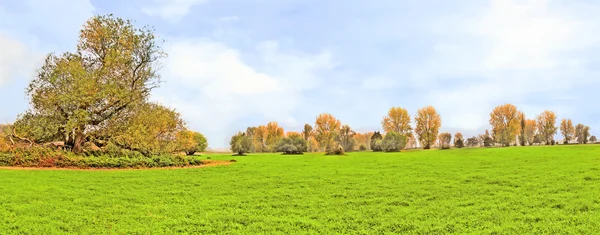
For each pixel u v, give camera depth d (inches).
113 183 812.6
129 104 1407.5
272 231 462.3
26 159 1139.3
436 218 510.9
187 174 989.2
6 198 623.8
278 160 1555.1
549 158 1349.7
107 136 1412.4
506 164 1165.7
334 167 1175.6
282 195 687.7
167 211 564.4
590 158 1286.9
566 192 654.5
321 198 661.3
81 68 1338.6
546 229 439.8
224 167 1186.6
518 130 3624.5
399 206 589.9
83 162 1144.2
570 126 4013.3
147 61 1534.2
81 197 652.7
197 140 2149.4
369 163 1318.9
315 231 461.4
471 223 481.7
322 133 3631.9
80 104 1320.1
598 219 475.2
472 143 3725.4
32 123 1349.7
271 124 3838.6
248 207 596.4
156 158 1263.5
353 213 548.1
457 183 789.9
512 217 501.4
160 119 1413.6
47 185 760.3
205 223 498.6
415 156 1738.4
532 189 697.0
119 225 488.7
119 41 1467.8
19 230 456.4
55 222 494.6
